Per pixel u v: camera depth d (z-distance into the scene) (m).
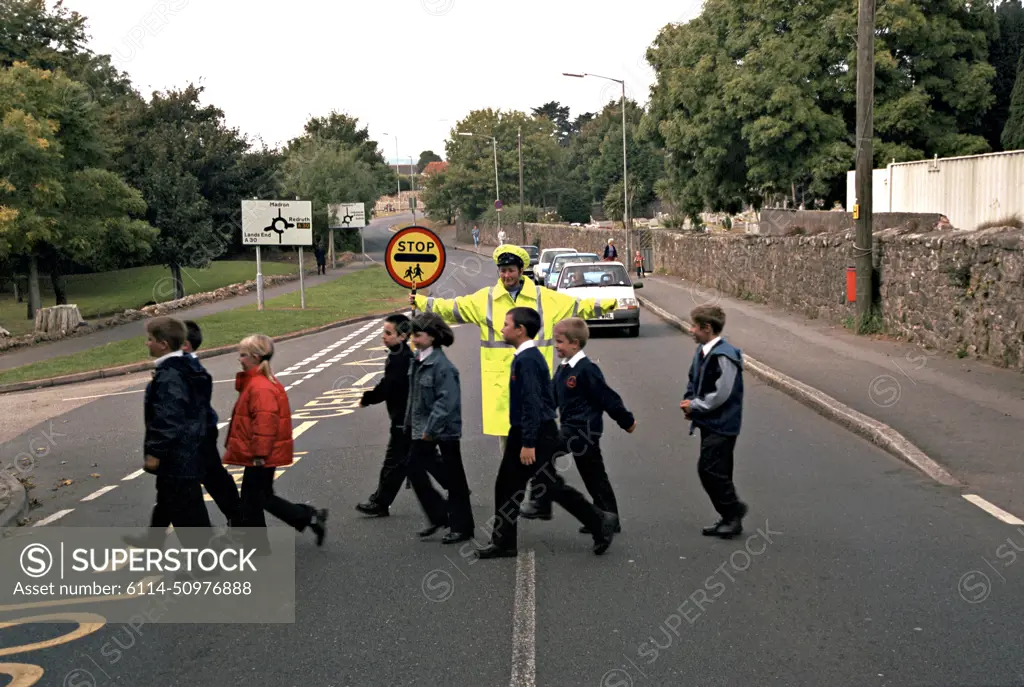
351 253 74.12
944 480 8.66
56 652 5.38
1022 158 17.73
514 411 6.69
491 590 6.16
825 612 5.67
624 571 6.48
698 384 7.16
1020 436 9.95
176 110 51.66
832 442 10.58
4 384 18.00
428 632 5.48
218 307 35.00
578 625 5.53
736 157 35.41
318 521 7.08
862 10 18.12
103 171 29.62
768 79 32.19
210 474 7.05
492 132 97.81
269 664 5.10
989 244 14.09
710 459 7.11
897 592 5.97
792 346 17.73
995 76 33.25
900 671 4.84
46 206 27.05
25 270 35.94
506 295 7.53
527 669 4.93
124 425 13.53
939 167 20.89
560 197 99.25
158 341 6.58
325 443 11.30
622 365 17.61
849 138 33.22
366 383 16.67
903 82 32.00
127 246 32.06
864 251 18.59
